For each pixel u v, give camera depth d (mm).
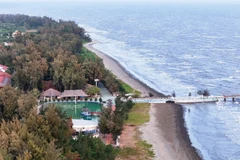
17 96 96125
